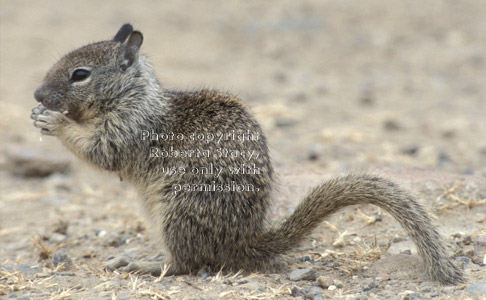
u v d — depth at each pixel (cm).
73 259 1220
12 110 2433
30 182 1828
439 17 3825
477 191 1273
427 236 956
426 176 1335
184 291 962
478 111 2481
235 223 1023
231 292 945
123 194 1684
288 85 2875
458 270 958
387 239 1165
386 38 3566
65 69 1136
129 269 1066
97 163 1127
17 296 957
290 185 1336
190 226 1027
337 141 2122
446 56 3275
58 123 1127
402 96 2727
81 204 1599
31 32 3638
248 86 2819
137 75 1142
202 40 3597
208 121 1072
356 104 2617
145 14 4056
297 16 3934
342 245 1155
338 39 3588
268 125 2283
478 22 3716
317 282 998
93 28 3706
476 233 1147
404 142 2097
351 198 998
